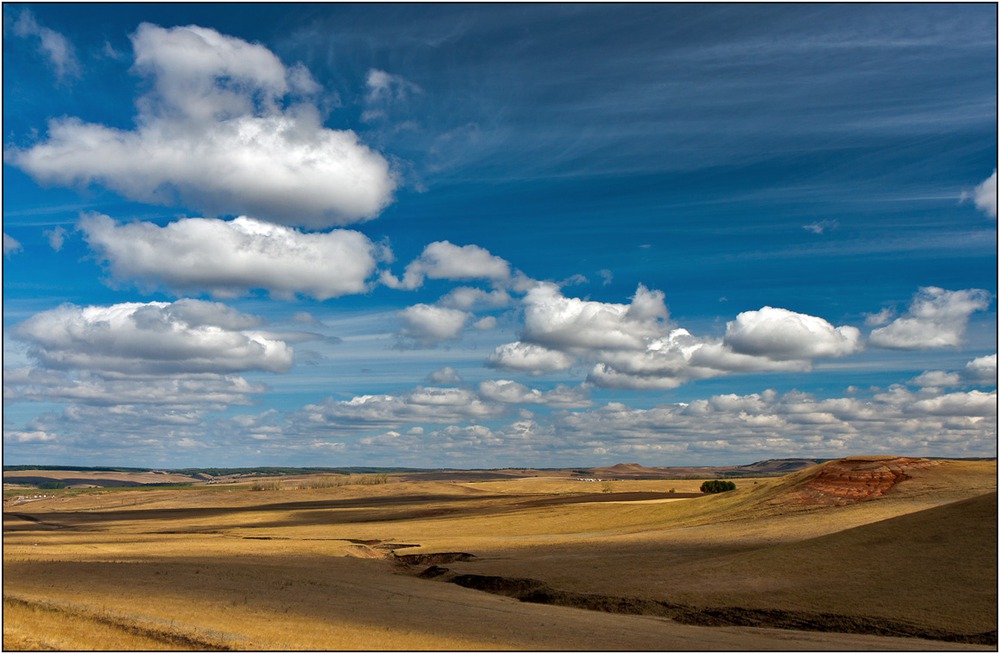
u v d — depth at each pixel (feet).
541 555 266.57
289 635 114.01
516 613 164.14
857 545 203.62
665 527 349.00
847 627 153.89
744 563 205.87
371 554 299.17
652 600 180.24
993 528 190.90
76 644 93.45
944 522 204.13
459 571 233.14
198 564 213.66
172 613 125.39
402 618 145.38
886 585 172.55
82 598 134.92
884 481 362.53
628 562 234.17
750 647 129.08
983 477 358.64
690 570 206.39
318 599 161.89
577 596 188.44
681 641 133.90
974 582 165.89
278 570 214.48
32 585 150.41
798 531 288.92
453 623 143.33
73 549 275.18
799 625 157.48
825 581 181.27
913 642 140.56
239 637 107.45
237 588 167.12
